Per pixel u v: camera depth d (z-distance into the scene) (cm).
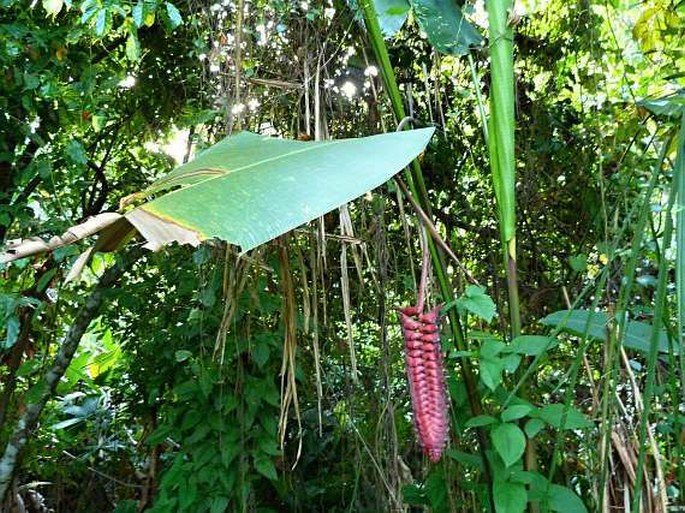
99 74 281
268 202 115
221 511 251
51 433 387
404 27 290
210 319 259
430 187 314
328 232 244
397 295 247
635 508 129
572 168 302
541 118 308
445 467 194
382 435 243
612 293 229
